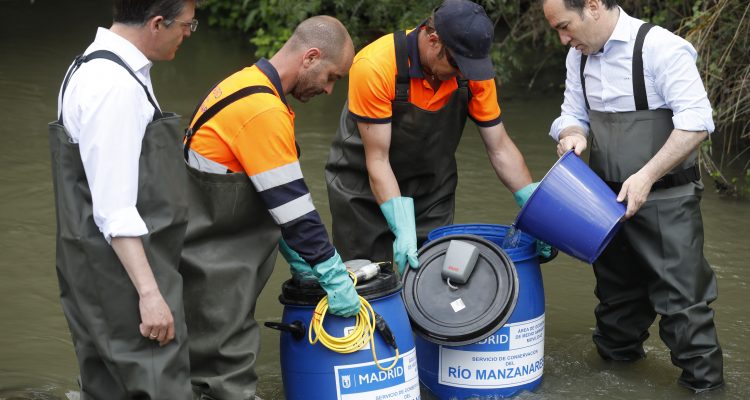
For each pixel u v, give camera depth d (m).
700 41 6.99
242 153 3.57
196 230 3.62
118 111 3.08
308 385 3.80
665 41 4.02
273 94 3.63
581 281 5.69
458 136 4.55
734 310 5.25
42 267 5.67
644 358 4.77
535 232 4.16
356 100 4.21
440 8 3.99
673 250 4.22
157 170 3.22
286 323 3.84
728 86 7.41
